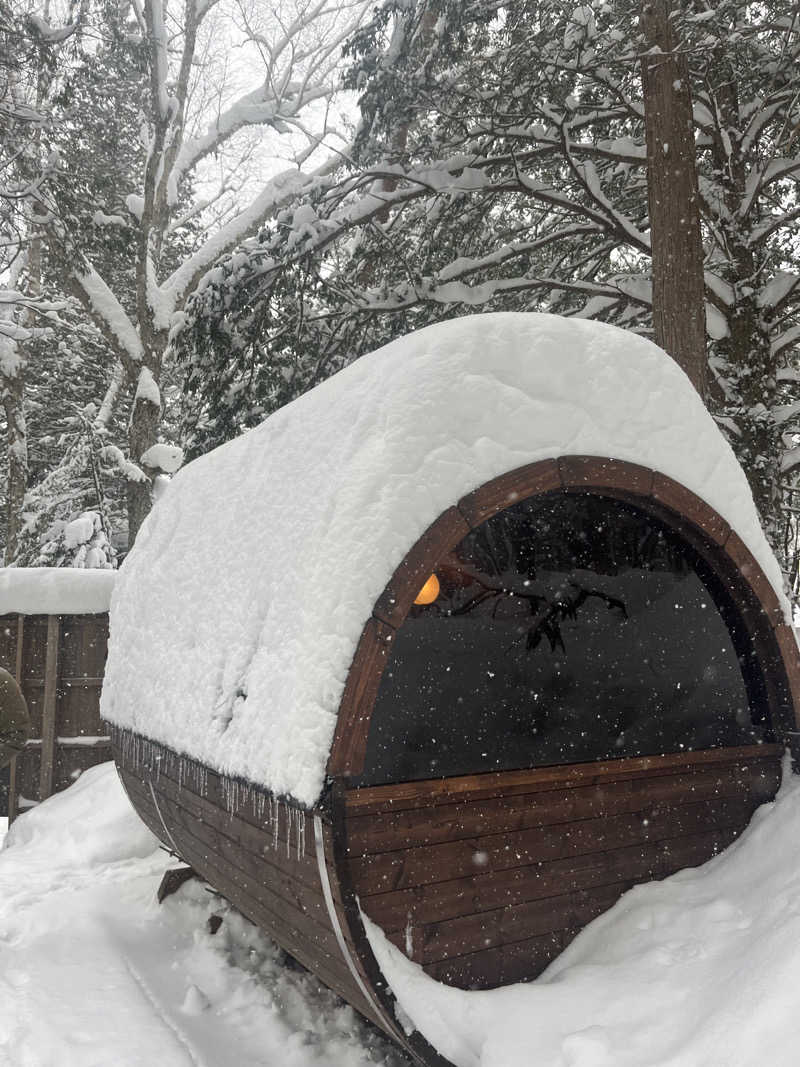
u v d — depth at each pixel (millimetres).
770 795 3500
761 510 7695
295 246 8852
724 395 8430
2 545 23109
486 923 2680
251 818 2928
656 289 6996
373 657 2443
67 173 11977
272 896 2977
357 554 2533
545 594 3328
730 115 8820
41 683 7535
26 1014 3344
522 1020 2484
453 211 9141
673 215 6922
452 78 8711
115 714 4570
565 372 2969
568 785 2914
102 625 7711
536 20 8055
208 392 9875
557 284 8711
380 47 9102
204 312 9172
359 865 2463
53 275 16359
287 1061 3041
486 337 2857
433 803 2602
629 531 3463
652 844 3145
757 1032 2135
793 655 3445
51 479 18359
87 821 6340
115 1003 3516
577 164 8555
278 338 9703
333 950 2588
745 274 8469
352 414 3047
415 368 2770
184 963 4078
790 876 2891
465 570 3166
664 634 3545
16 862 5914
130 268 18047
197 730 3148
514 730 3172
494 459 2732
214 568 3678
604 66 7793
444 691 3057
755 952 2465
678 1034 2316
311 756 2389
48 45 11242
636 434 3072
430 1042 2426
